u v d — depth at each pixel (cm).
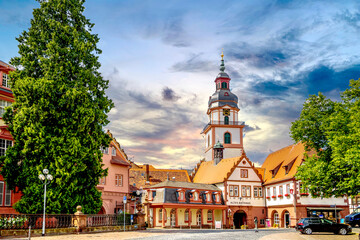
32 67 3334
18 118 3106
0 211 3216
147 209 5912
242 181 6906
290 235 3612
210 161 8319
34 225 2877
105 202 5088
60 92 3234
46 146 3109
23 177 3077
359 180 2883
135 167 8906
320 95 3838
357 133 2906
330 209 5931
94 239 2611
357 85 3366
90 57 3594
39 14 3478
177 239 2720
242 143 8644
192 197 6366
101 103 3603
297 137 3856
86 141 3328
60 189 3112
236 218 7112
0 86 3472
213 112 8838
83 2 3681
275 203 6556
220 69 9312
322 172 3416
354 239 3189
